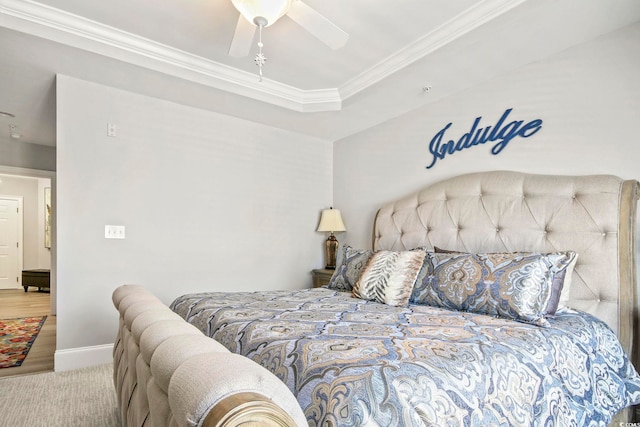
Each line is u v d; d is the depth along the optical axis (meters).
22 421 2.04
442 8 2.14
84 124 2.88
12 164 4.68
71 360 2.81
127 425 1.41
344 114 3.56
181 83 2.92
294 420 0.67
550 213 2.23
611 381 1.57
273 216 3.93
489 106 2.80
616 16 2.03
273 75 3.04
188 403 0.64
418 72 2.72
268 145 3.91
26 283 7.22
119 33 2.43
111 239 2.99
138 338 1.25
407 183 3.46
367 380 0.91
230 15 2.22
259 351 1.23
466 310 1.92
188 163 3.38
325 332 1.36
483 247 2.54
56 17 2.23
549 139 2.43
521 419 1.10
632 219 1.95
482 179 2.67
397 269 2.24
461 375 1.04
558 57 2.41
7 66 2.64
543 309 1.72
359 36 2.43
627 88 2.10
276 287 3.93
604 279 1.97
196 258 3.41
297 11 1.82
